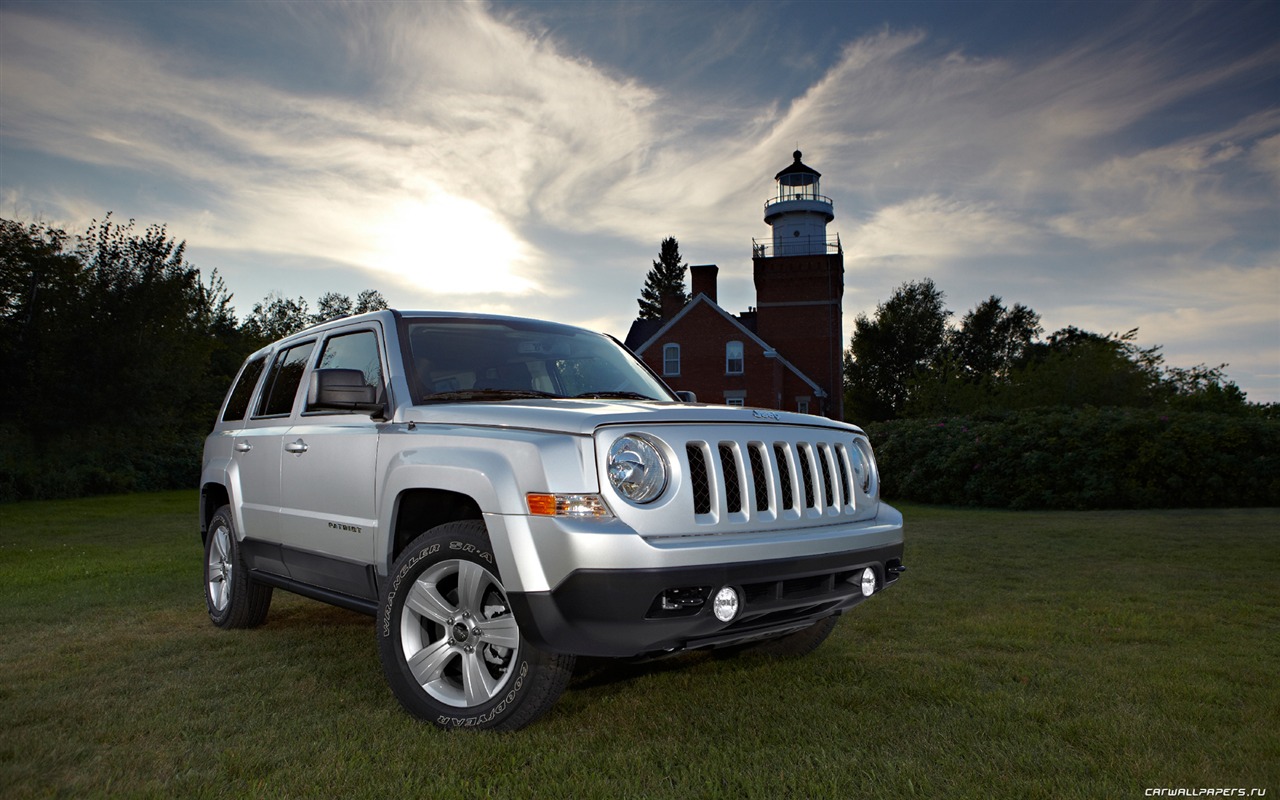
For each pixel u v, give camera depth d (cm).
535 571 299
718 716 340
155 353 2456
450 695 337
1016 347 7431
